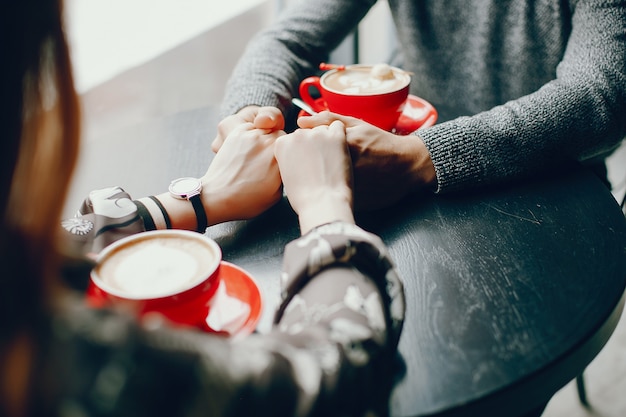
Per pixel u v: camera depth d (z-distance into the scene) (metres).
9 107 0.32
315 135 0.75
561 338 0.59
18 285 0.33
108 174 0.92
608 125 0.91
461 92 1.35
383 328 0.51
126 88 2.11
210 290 0.55
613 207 0.80
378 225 0.78
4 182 0.33
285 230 0.79
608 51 0.96
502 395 0.54
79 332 0.35
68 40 0.35
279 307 0.55
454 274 0.68
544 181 0.87
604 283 0.66
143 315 0.52
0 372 0.33
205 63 2.24
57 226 0.36
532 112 0.89
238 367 0.40
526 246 0.73
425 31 1.31
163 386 0.37
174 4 2.08
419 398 0.53
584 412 1.46
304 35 1.16
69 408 0.35
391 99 0.94
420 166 0.84
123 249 0.58
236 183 0.80
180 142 1.02
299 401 0.43
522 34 1.20
